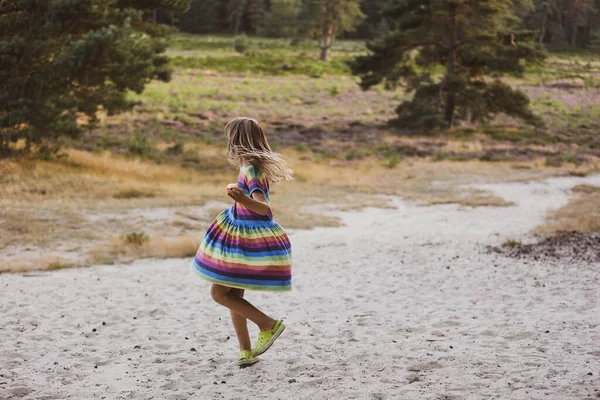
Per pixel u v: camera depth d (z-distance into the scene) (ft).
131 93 157.28
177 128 133.90
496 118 164.55
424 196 82.02
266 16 375.45
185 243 43.14
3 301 24.77
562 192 85.15
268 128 142.72
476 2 140.36
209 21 391.65
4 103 76.54
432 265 33.91
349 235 52.54
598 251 35.65
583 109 162.50
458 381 13.73
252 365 15.60
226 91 180.34
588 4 161.79
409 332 19.22
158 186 75.72
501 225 58.44
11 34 77.77
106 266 36.96
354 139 136.46
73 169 77.82
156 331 19.92
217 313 22.82
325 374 14.74
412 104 146.00
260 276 14.29
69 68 75.15
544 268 30.96
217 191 75.66
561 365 14.61
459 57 151.23
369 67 150.61
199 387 14.11
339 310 23.31
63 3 74.79
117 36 76.33
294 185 87.56
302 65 237.45
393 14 149.28
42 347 17.88
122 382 14.62
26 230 47.60
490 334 18.33
